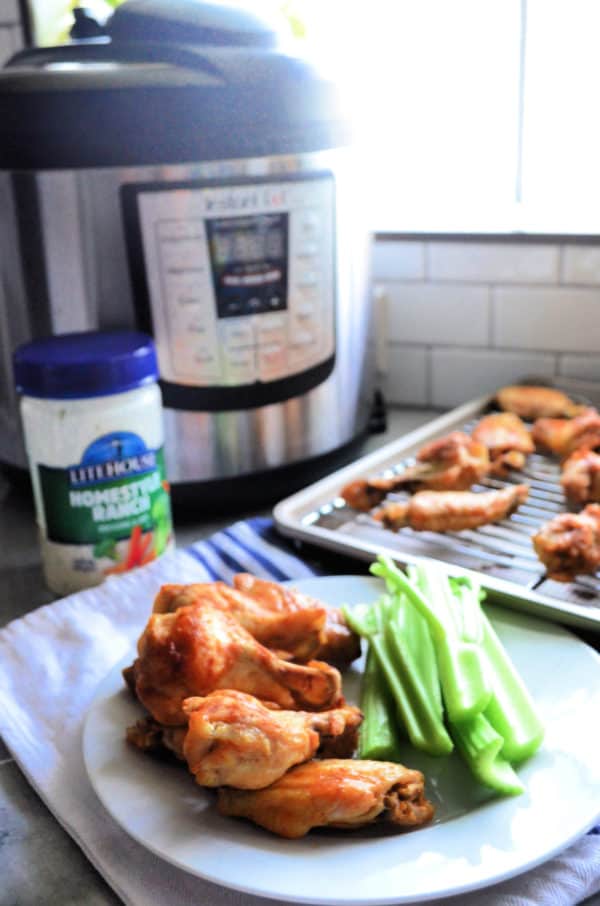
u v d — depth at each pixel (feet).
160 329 2.93
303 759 2.10
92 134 2.77
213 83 2.76
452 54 3.83
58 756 2.33
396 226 3.86
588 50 3.63
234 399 3.01
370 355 3.39
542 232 3.59
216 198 2.84
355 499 3.02
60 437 2.69
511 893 2.03
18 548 3.08
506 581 2.68
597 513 2.83
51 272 2.92
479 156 3.92
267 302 2.97
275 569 2.83
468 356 3.82
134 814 2.11
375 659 2.45
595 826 2.15
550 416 3.45
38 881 2.12
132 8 2.94
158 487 2.82
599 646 2.59
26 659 2.57
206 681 2.24
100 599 2.72
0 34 3.93
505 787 2.13
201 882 2.07
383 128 4.00
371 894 1.96
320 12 3.91
